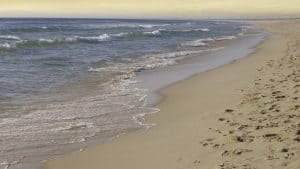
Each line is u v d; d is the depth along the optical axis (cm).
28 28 4622
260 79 1361
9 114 1014
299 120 791
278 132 724
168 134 843
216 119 895
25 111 1047
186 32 5138
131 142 814
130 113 1051
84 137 857
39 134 871
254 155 627
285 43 3012
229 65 1903
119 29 5753
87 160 724
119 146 793
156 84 1455
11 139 836
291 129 732
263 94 1093
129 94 1284
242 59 2141
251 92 1150
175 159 678
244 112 919
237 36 4409
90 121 975
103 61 2047
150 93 1300
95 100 1194
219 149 682
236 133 757
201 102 1124
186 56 2370
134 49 2742
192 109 1052
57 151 773
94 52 2473
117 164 694
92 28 5862
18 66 1772
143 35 4291
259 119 836
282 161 586
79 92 1298
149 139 823
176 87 1386
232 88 1266
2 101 1135
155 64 1994
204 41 3588
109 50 2627
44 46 2784
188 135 809
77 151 773
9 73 1575
